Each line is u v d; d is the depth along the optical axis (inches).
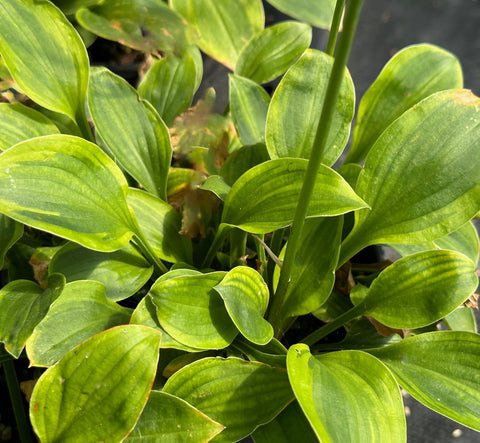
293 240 25.7
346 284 30.0
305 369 25.2
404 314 27.1
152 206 28.6
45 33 27.3
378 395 25.1
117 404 24.3
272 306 27.6
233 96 29.7
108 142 27.8
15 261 28.7
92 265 27.5
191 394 25.7
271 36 31.6
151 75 30.7
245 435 25.4
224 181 28.7
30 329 25.0
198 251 29.9
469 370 26.3
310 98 28.3
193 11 32.8
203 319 26.2
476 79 41.9
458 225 26.6
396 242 27.2
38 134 27.6
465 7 46.2
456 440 31.0
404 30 44.0
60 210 25.1
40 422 24.5
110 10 31.2
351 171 28.3
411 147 27.2
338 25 28.0
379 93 29.3
